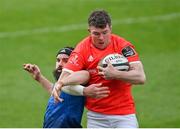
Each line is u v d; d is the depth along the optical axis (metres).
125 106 22.05
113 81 21.70
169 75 41.69
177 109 35.41
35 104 37.09
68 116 22.03
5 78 42.16
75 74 21.33
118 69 21.39
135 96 37.91
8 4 60.50
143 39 50.91
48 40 50.78
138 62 21.61
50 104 22.42
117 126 22.11
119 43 21.77
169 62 44.59
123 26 53.91
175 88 39.22
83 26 53.94
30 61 46.00
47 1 60.88
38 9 58.62
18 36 51.97
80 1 60.53
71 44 50.03
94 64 21.61
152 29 53.03
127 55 21.61
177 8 58.38
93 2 60.22
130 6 59.00
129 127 22.03
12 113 35.56
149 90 38.97
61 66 22.75
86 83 21.84
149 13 57.12
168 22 54.62
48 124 22.38
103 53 21.62
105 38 21.34
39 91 39.44
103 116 22.08
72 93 21.66
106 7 58.72
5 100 37.81
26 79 41.81
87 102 22.28
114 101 21.92
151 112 35.06
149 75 41.81
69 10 58.09
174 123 32.94
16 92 39.31
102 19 21.03
